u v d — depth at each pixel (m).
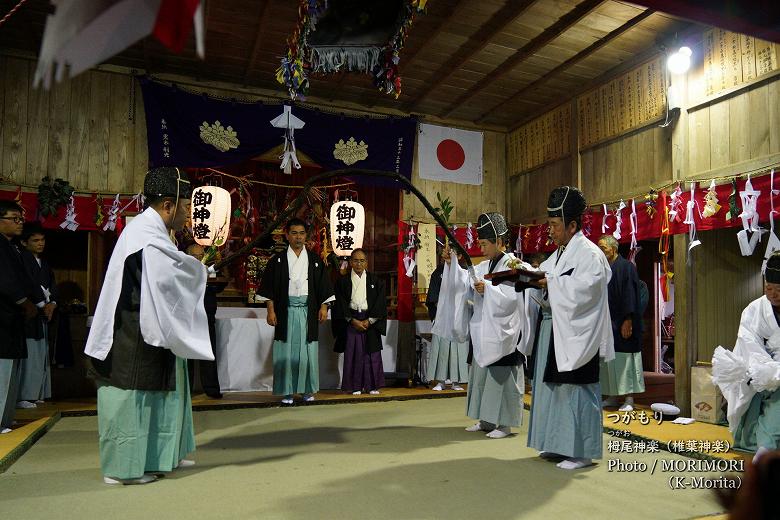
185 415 3.30
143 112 6.61
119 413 2.92
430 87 7.07
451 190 8.05
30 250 5.18
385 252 9.02
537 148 7.76
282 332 5.61
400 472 3.23
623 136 6.25
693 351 5.22
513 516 2.53
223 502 2.67
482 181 8.25
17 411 4.99
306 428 4.53
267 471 3.24
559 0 5.11
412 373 7.02
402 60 6.42
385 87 4.14
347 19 4.04
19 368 4.20
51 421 4.57
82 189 6.31
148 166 6.53
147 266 2.92
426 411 5.39
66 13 0.72
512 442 4.05
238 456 3.60
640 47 5.90
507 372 4.21
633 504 2.71
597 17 5.37
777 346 3.59
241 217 7.75
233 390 6.36
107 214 6.32
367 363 6.40
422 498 2.77
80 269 7.77
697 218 5.19
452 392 6.35
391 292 8.12
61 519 2.43
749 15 3.15
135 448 2.93
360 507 2.62
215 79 6.91
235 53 6.27
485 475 3.19
